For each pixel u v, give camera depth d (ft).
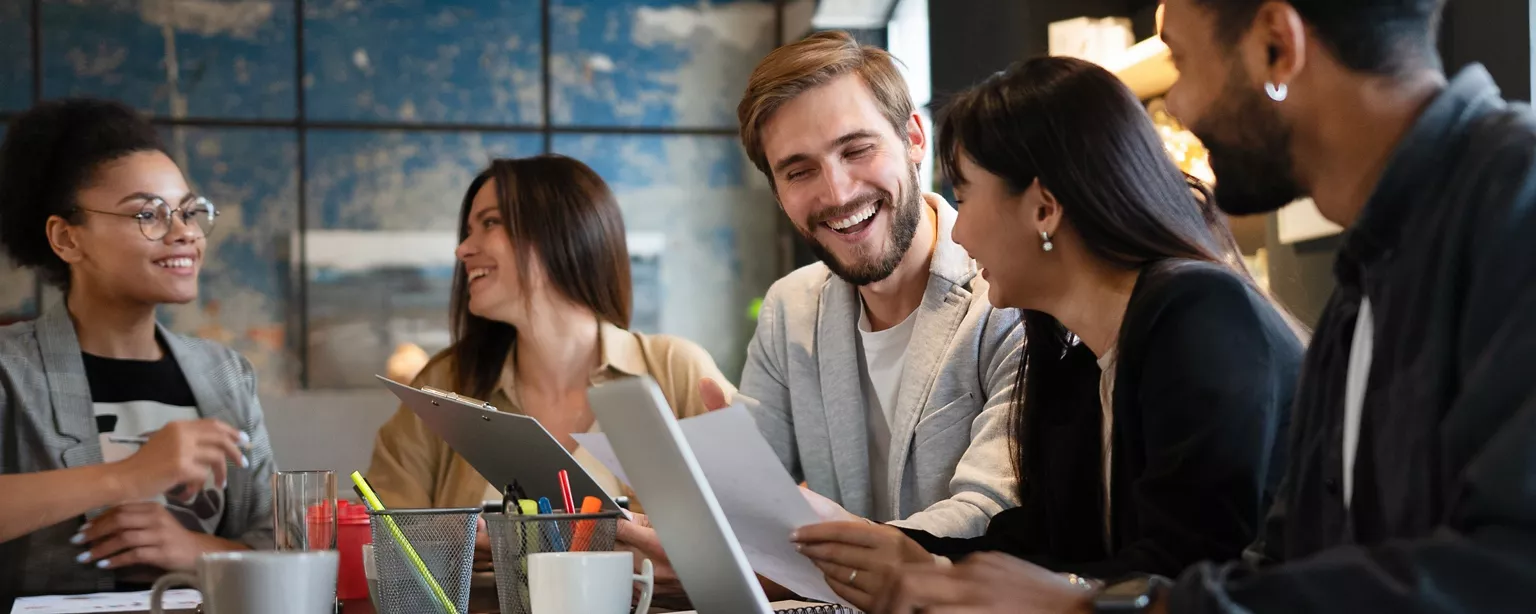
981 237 4.62
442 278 18.19
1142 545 4.01
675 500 3.60
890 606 3.15
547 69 18.71
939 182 12.53
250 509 7.88
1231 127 3.15
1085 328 4.64
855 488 6.79
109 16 17.52
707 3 19.17
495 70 18.58
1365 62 2.91
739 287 19.10
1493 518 2.29
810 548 4.06
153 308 7.78
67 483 6.21
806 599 4.98
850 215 6.40
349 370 17.80
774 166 6.59
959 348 6.30
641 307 18.84
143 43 17.60
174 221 7.50
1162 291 4.17
